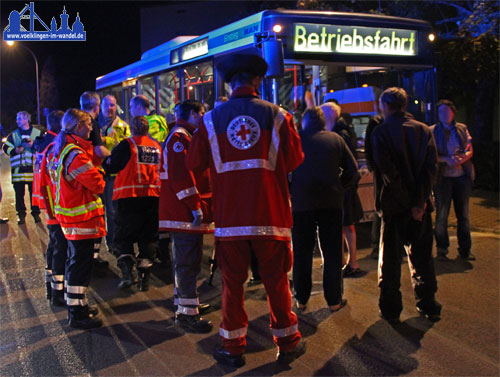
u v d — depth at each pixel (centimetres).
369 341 397
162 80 954
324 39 671
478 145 1142
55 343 407
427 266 426
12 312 478
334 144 427
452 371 348
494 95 1478
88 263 438
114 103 656
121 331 430
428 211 421
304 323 435
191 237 423
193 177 426
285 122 350
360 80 723
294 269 446
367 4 1408
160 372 357
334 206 429
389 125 411
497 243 688
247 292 518
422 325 426
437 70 742
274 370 356
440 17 1480
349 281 546
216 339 411
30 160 905
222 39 733
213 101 755
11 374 357
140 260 538
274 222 340
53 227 483
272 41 600
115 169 538
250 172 338
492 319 435
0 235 816
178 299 434
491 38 1082
